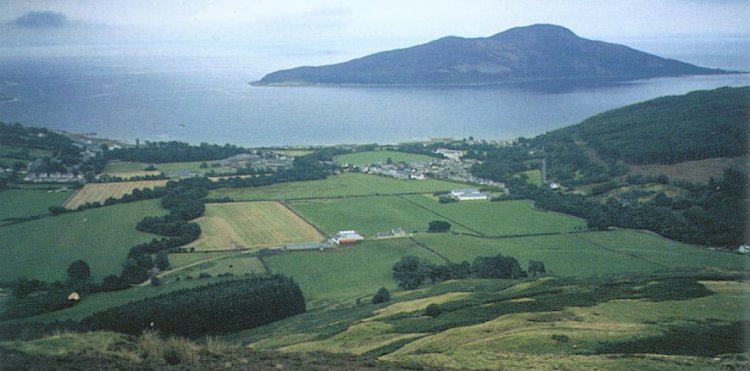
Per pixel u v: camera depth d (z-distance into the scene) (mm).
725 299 71062
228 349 48656
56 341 49125
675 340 56844
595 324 62219
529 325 62750
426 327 66188
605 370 49125
